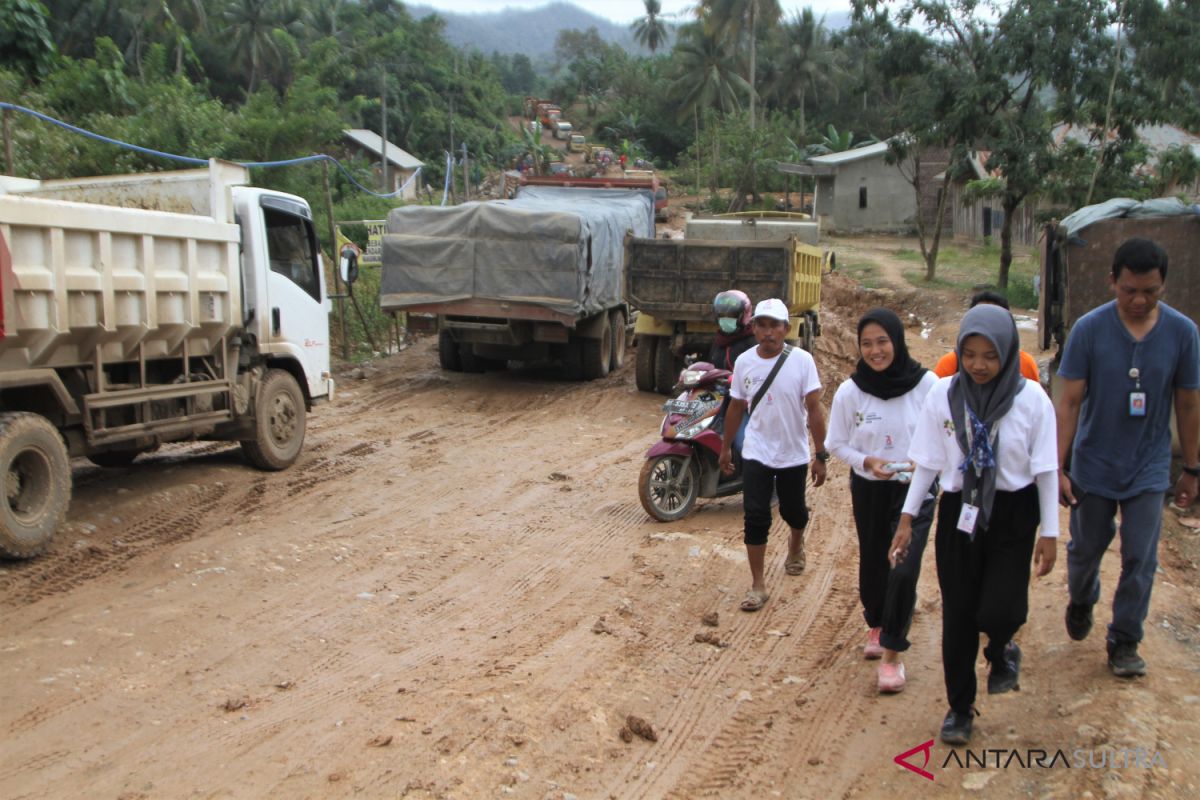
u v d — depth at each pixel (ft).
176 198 29.91
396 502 28.99
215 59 188.75
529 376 54.34
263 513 27.55
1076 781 13.26
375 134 218.38
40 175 58.03
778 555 24.14
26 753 14.48
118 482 29.91
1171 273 29.09
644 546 25.02
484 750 14.67
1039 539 13.33
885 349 16.15
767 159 185.26
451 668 17.65
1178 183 76.89
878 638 17.94
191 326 27.71
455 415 43.32
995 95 79.87
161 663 17.70
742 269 44.91
